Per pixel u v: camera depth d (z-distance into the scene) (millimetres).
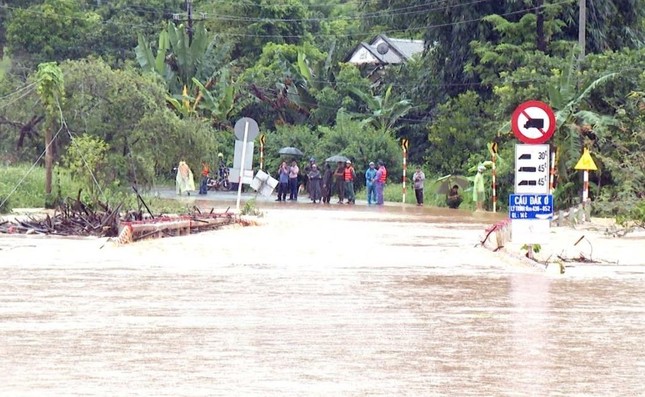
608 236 72875
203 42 150000
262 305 38188
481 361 28906
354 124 142125
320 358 29016
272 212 97125
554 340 32062
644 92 100125
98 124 96500
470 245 62438
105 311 36562
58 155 97688
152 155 97312
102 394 24766
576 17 130500
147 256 54750
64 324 33906
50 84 86500
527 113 52719
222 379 26375
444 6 138375
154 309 37062
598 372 27672
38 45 167250
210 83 147750
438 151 134000
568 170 102250
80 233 66062
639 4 137250
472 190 115750
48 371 27141
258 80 156375
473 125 131750
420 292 42125
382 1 151875
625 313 37375
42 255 54875
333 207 110125
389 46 165250
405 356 29422
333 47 157000
